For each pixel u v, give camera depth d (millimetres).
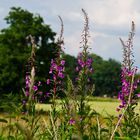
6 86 54250
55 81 10391
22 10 60375
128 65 10227
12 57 54562
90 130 6195
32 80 2166
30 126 5582
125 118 9016
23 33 57781
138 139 7207
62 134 6613
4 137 6723
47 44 57062
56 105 8516
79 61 10203
